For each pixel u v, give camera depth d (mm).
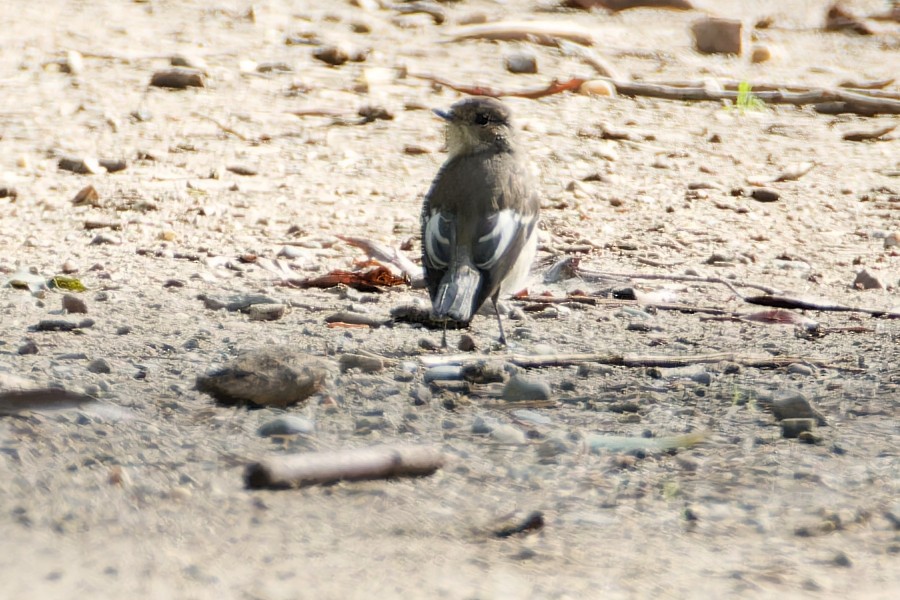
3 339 10969
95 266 13961
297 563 6520
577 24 30453
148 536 6812
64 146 19469
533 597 6184
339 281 13664
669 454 8492
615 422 9148
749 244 16172
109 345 10867
